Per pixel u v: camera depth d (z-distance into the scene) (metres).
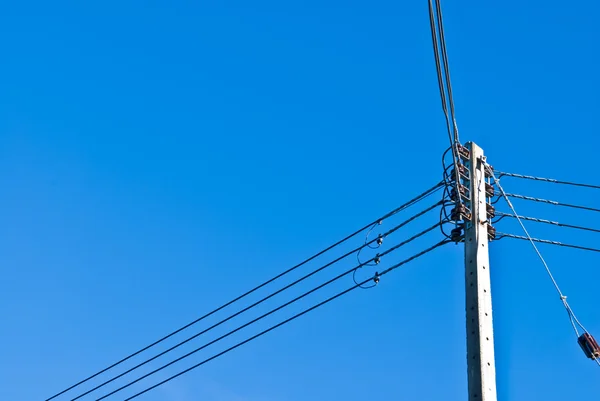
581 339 13.18
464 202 13.62
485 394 11.73
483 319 12.32
